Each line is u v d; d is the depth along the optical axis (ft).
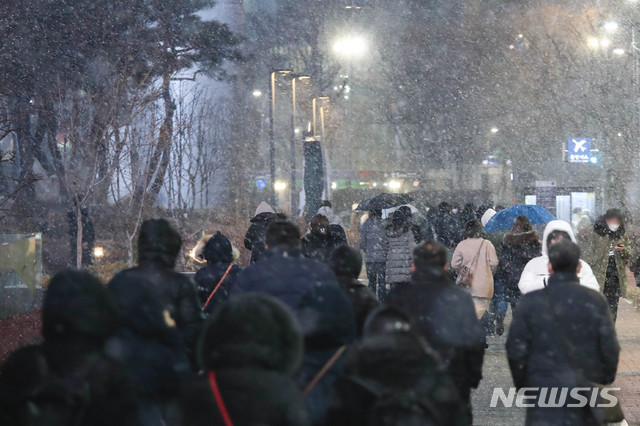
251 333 21.29
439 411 21.85
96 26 168.14
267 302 22.25
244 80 297.74
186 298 34.81
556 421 33.55
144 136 158.30
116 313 23.72
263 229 72.18
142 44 174.91
